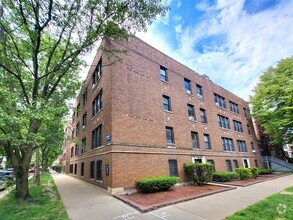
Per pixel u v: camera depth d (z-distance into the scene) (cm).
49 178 2242
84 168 1761
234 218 530
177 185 1270
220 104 2238
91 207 739
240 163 2159
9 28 871
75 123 2538
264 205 662
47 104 847
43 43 1093
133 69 1327
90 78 1816
